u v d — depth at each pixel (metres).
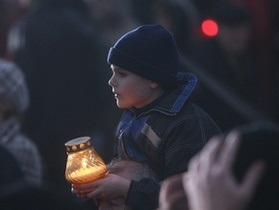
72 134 9.27
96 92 9.34
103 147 9.29
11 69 6.58
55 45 9.15
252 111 9.21
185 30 9.98
